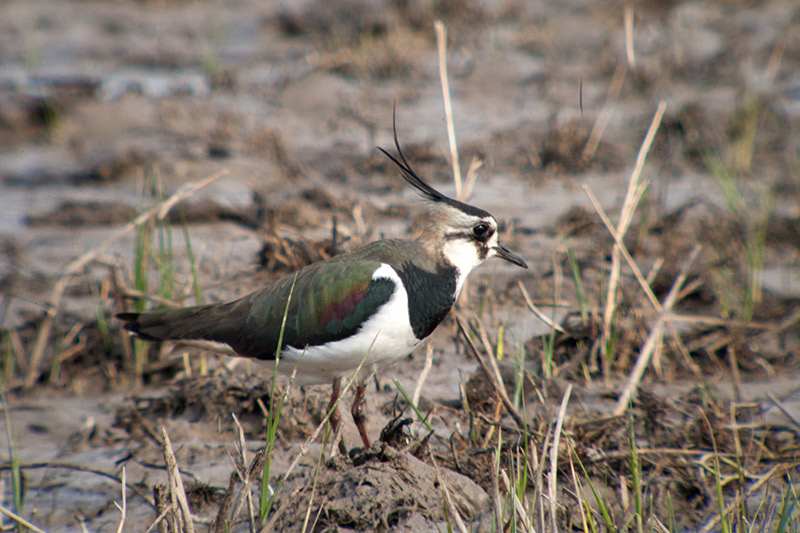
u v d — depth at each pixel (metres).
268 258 12.98
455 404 9.78
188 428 9.42
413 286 8.59
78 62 25.33
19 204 16.11
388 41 24.92
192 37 27.84
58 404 10.27
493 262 13.43
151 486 8.41
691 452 8.68
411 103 21.84
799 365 11.02
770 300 12.53
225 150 18.34
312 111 21.22
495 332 11.35
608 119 20.44
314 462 8.65
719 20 27.88
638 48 25.44
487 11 28.42
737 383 10.48
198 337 8.84
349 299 8.36
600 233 14.44
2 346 11.39
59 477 8.61
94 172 17.52
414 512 7.20
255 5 31.17
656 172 17.70
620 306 11.52
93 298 11.63
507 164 17.91
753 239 14.01
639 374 9.76
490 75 23.42
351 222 14.24
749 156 18.17
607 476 8.23
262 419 9.43
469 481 7.55
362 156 18.20
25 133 20.11
